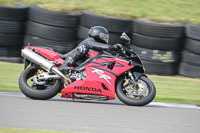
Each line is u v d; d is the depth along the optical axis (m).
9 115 17.44
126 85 21.64
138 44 35.53
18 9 35.69
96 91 21.48
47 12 35.19
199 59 34.75
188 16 42.47
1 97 21.16
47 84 22.28
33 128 15.73
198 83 32.53
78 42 36.59
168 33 34.66
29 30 36.25
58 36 35.44
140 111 20.30
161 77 34.62
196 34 34.47
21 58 37.12
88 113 19.03
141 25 34.94
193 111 21.20
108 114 19.12
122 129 16.52
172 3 46.97
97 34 22.75
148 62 35.31
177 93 27.72
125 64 21.88
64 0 44.38
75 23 35.91
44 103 20.48
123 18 35.34
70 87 21.47
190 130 17.16
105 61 22.08
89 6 41.81
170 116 19.66
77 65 22.58
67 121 17.22
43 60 21.95
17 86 25.69
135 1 46.72
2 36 35.75
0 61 36.28
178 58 35.81
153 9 44.06
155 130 16.75
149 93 21.48
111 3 44.81
